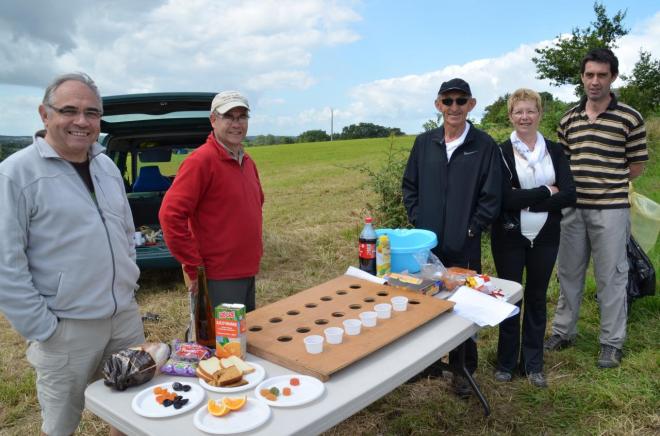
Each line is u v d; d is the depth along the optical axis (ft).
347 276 9.34
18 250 6.06
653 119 46.96
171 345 7.03
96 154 6.83
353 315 7.51
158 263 17.44
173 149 20.45
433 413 10.09
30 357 6.83
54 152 6.34
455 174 10.00
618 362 11.51
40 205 6.23
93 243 6.58
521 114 10.17
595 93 11.10
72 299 6.49
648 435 9.17
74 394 6.83
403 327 6.95
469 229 9.92
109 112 15.90
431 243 9.39
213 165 8.65
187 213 8.51
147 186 20.66
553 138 29.71
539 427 9.57
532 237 10.36
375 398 5.72
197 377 5.98
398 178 22.58
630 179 11.76
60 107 6.18
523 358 11.19
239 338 6.23
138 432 4.97
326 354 6.17
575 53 42.34
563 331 12.50
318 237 24.61
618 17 43.16
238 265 9.04
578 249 11.98
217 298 9.05
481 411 10.08
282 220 30.37
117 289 6.94
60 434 6.93
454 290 8.79
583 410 9.99
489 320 7.61
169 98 15.71
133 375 5.66
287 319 7.43
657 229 13.24
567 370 11.50
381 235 9.71
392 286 8.70
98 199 6.80
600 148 11.34
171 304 16.58
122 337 7.20
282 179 55.52
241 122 8.65
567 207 11.25
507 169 10.34
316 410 5.17
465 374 9.95
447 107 9.75
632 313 13.89
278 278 19.03
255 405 5.24
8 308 6.04
